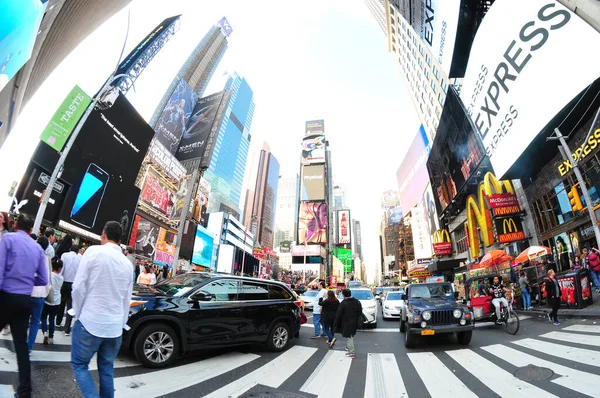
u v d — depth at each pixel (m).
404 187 82.31
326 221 131.12
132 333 5.43
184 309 6.01
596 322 9.50
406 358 7.03
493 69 20.22
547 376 5.09
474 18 25.41
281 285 8.18
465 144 29.52
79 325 2.93
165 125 103.12
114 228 3.38
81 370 2.90
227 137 195.62
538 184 20.78
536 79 16.31
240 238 89.06
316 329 9.81
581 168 16.58
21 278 3.36
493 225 25.78
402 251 95.75
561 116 15.75
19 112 23.69
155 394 4.27
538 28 16.02
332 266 144.12
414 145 70.94
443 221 45.81
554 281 10.21
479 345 8.10
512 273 16.81
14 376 4.13
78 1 22.03
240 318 6.80
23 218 3.70
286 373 5.70
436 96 41.41
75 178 21.88
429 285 10.40
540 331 9.28
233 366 6.00
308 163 139.50
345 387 4.98
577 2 13.78
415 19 44.12
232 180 195.25
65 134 20.95
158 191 36.44
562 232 18.84
